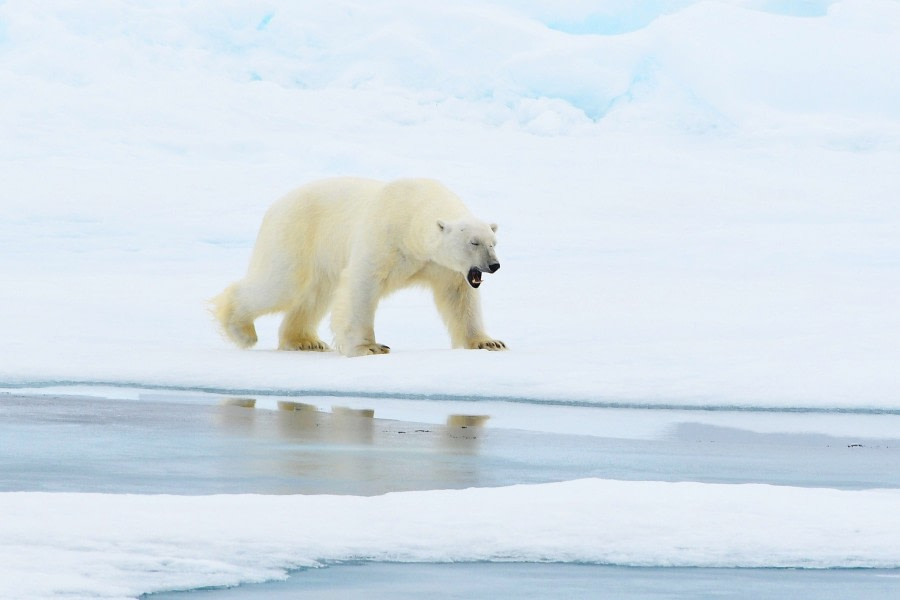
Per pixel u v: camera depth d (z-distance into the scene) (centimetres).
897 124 5419
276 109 5628
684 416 939
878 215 3984
